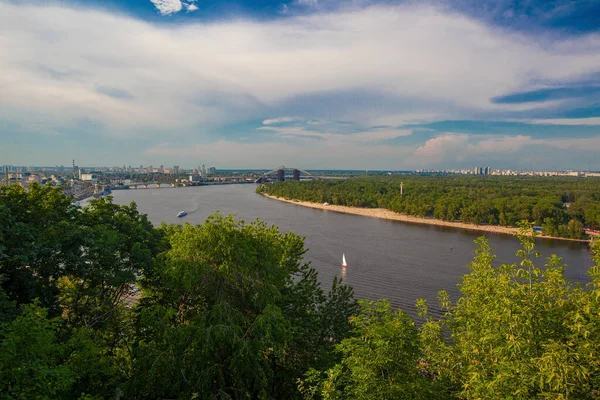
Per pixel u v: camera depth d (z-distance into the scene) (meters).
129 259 23.88
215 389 18.36
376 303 16.67
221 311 18.33
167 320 18.58
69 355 17.06
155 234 28.72
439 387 14.34
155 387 17.03
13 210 21.83
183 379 17.28
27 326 12.77
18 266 19.22
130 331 24.19
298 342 22.80
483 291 15.66
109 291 25.19
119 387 17.52
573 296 14.01
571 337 12.30
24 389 11.80
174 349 17.52
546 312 13.37
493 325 14.00
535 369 12.05
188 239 21.17
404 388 13.21
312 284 28.27
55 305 21.41
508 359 12.80
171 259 21.05
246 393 17.53
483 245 17.77
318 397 19.44
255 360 17.89
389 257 77.44
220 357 18.72
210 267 20.67
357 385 13.88
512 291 13.58
